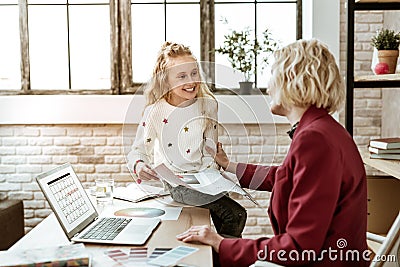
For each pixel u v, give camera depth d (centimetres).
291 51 196
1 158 459
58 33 463
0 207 382
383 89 450
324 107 195
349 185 185
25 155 459
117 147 457
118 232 205
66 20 462
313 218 176
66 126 456
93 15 462
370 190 339
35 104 446
